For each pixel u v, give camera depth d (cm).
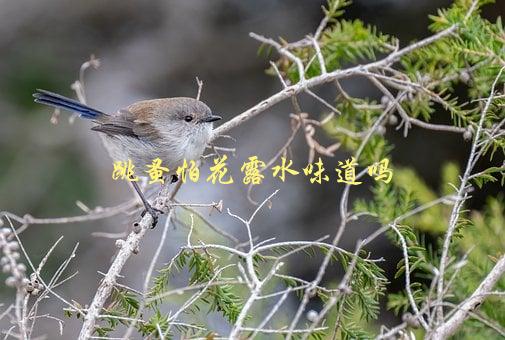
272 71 1104
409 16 1641
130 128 1038
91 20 1731
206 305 892
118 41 1759
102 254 1445
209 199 1678
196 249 753
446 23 941
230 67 1758
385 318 1463
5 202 1416
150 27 1767
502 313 816
